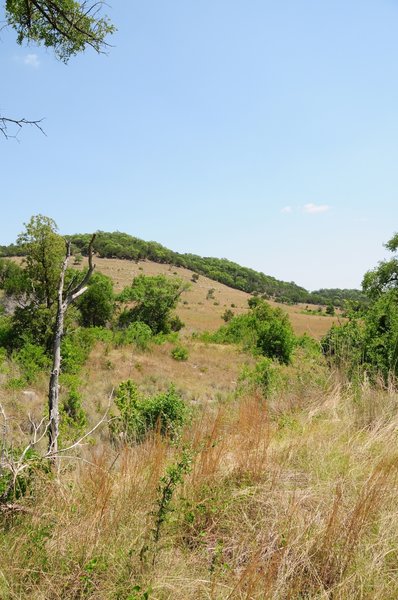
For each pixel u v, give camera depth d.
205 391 18.64
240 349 31.77
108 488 3.10
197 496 3.15
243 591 2.18
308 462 3.76
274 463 3.72
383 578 2.32
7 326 20.67
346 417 5.07
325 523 2.72
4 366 16.45
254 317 41.56
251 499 3.12
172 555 2.54
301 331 45.81
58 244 20.61
